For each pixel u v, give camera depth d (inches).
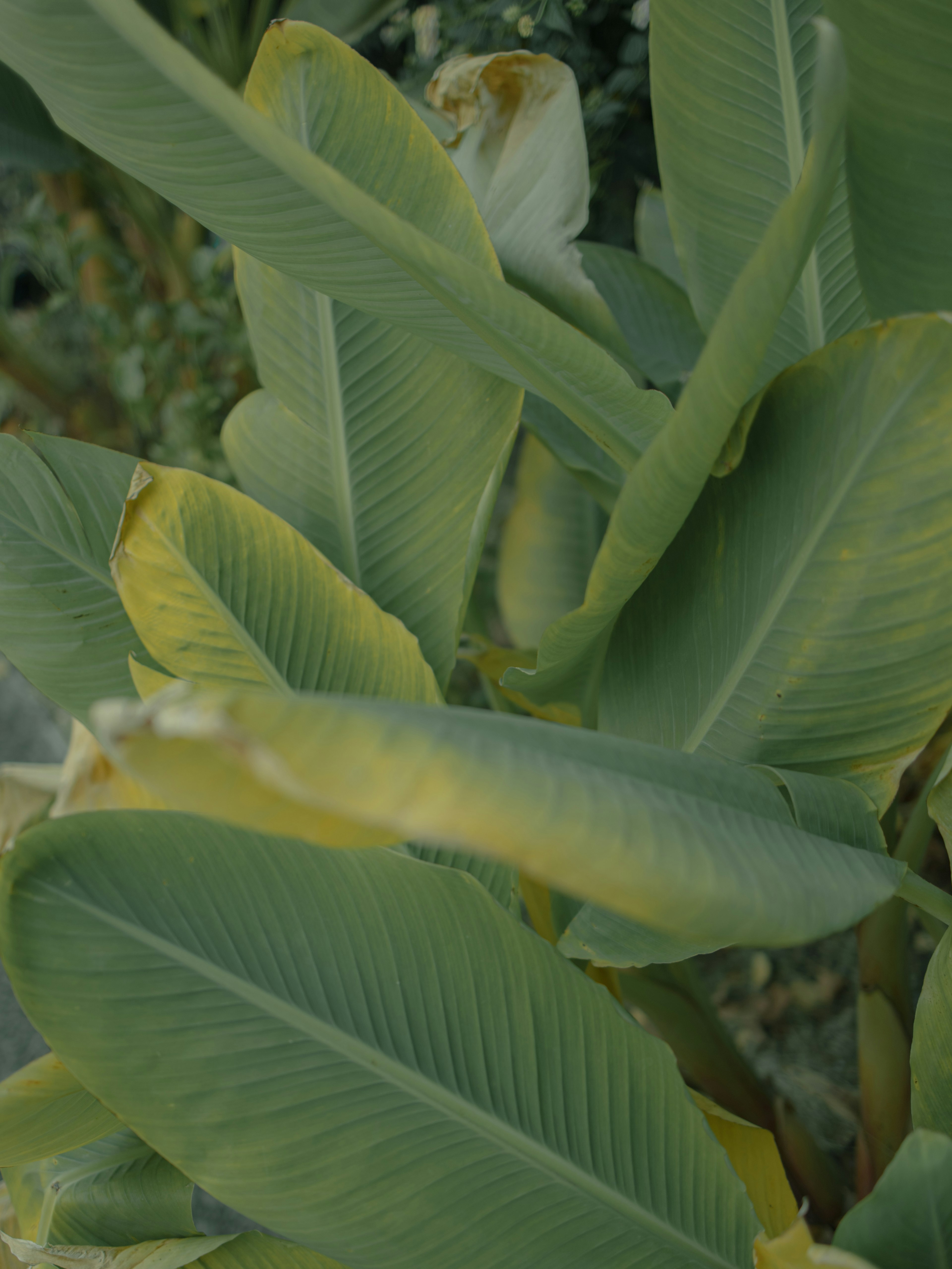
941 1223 17.9
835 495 20.7
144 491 22.4
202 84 16.7
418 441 28.0
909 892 19.8
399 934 20.9
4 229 81.5
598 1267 21.2
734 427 21.4
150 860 20.1
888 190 21.1
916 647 21.0
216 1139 20.4
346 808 12.1
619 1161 21.4
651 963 21.6
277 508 30.0
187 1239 24.2
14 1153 23.8
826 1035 42.6
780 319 28.0
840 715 21.9
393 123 23.7
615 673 25.8
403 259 19.7
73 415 82.1
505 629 60.1
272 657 24.4
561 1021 21.2
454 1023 20.9
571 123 28.4
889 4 18.5
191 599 23.5
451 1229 20.9
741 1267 21.4
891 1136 32.0
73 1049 19.9
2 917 19.5
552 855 13.4
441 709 14.5
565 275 28.5
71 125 20.1
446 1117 20.8
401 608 29.5
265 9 61.4
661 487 19.6
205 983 20.2
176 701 12.3
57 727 69.9
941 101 19.4
